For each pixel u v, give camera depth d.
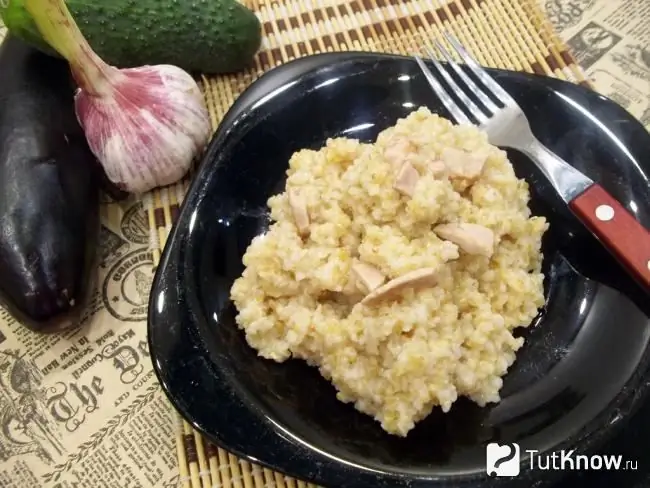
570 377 0.22
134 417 0.25
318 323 0.22
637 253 0.22
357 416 0.22
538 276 0.24
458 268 0.23
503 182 0.24
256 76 0.32
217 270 0.25
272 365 0.23
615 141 0.25
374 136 0.28
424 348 0.21
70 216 0.26
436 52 0.32
